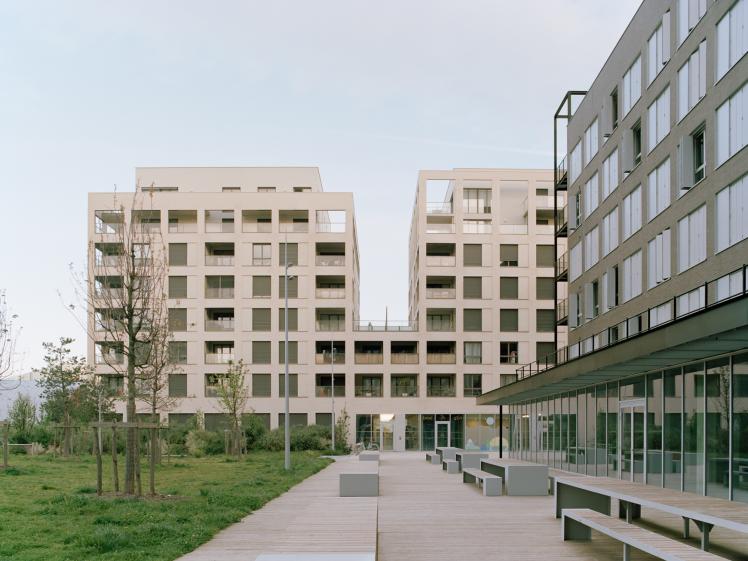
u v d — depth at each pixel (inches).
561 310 1651.1
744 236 776.9
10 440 1625.2
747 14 767.7
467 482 1005.2
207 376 2440.9
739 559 418.6
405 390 2471.7
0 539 441.7
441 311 2529.5
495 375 2437.3
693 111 909.2
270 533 487.2
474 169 2498.8
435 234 2476.6
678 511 410.9
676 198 964.6
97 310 812.0
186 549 418.6
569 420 1190.9
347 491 760.3
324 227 2672.2
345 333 2461.9
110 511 559.5
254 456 1715.1
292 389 2442.2
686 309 931.3
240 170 2711.6
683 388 719.1
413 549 460.8
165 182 2701.8
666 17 995.3
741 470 596.1
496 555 439.5
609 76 1267.2
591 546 469.7
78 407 1631.4
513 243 2482.8
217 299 2469.2
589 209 1400.1
